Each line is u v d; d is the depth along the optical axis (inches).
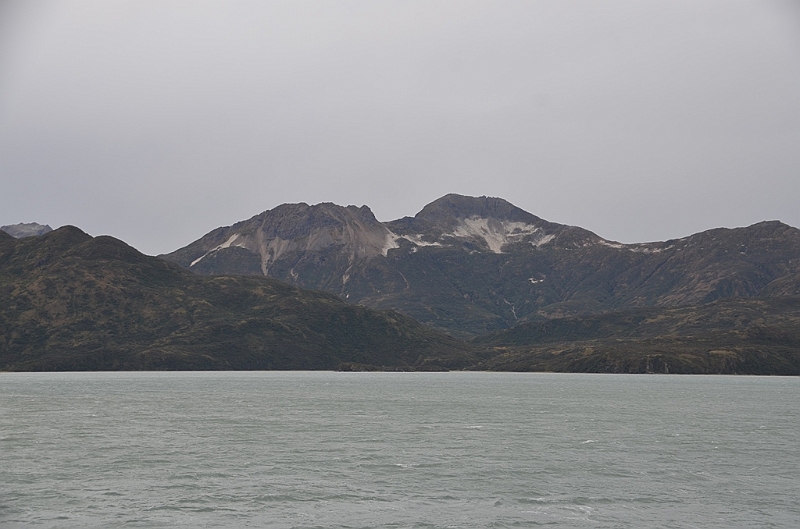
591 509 2442.2
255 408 5733.3
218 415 5132.9
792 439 3964.1
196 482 2790.4
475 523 2288.4
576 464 3164.4
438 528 2242.9
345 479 2851.9
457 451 3499.0
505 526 2258.9
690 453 3464.6
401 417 5083.7
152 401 6387.8
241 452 3444.9
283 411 5482.3
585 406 6156.5
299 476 2903.5
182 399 6653.5
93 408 5634.8
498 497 2588.6
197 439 3868.1
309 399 6825.8
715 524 2279.8
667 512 2406.5
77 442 3735.2
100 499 2539.4
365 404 6259.8
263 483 2778.1
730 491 2677.2
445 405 6200.8
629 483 2800.2
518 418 5054.1
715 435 4124.0
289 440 3846.0
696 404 6437.0
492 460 3253.0
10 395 7066.9
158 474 2925.7
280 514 2374.5
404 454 3405.5
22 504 2472.9
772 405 6328.7
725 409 5871.1
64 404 6003.9
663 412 5570.9
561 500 2551.7
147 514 2368.4
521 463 3184.1
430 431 4261.8
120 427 4367.6
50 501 2511.1
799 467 3117.6
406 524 2278.5
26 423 4557.1
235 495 2598.4
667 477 2906.0
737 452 3503.9
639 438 3983.8
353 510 2422.5
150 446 3612.2
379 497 2583.7
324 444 3708.2
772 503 2513.5
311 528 2236.7
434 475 2930.6
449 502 2524.6
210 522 2289.6
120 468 3036.4
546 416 5206.7
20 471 2970.0
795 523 2288.4
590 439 3937.0
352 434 4106.8
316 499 2554.1
